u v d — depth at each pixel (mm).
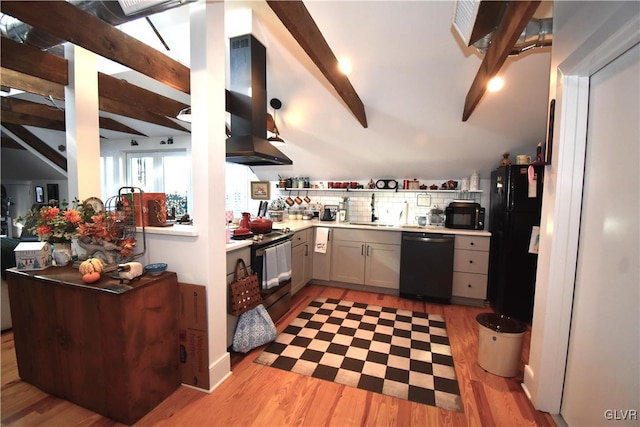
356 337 2484
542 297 1673
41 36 1776
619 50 1208
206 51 1660
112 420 1561
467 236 3229
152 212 1901
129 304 1486
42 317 1678
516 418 1617
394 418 1611
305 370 2016
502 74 2477
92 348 1555
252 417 1604
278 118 3504
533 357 1756
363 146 3717
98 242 1789
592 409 1391
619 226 1254
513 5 1389
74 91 2053
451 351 2285
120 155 4953
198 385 1808
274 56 2711
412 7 1995
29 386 1789
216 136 1771
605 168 1348
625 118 1229
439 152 3564
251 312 2264
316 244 3736
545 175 1685
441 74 2572
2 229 5617
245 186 4883
